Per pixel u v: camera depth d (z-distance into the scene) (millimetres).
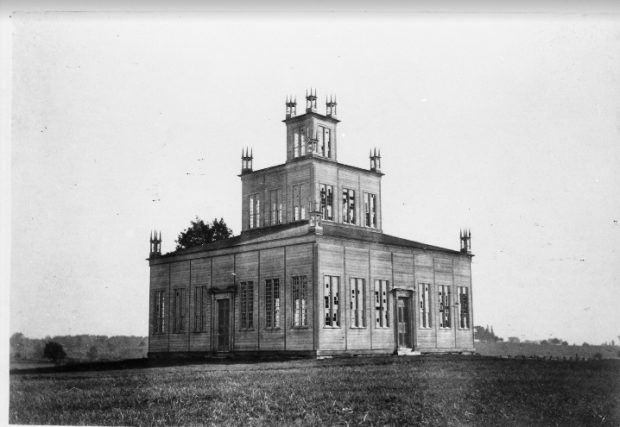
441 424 19953
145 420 20312
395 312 40281
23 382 27562
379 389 23844
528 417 21188
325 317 36594
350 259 38219
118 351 43312
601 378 27547
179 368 32969
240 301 40656
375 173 46781
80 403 22812
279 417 20109
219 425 19484
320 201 43094
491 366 31281
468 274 45656
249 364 33500
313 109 43875
